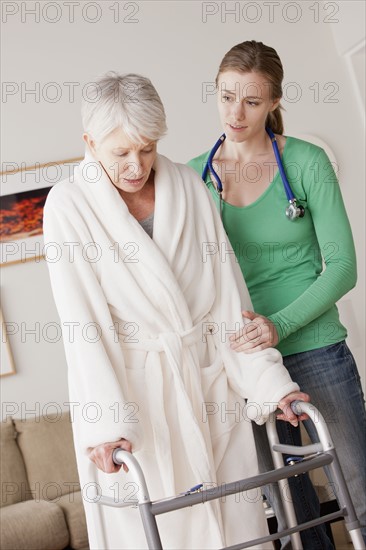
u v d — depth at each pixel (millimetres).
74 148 5539
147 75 5637
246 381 2199
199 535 2115
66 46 5586
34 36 5574
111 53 5613
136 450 2010
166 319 2160
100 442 1979
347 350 2564
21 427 5172
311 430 2574
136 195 2217
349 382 2516
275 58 2518
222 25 5750
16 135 5508
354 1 5535
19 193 5469
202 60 5695
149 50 5652
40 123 5527
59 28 5598
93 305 2105
